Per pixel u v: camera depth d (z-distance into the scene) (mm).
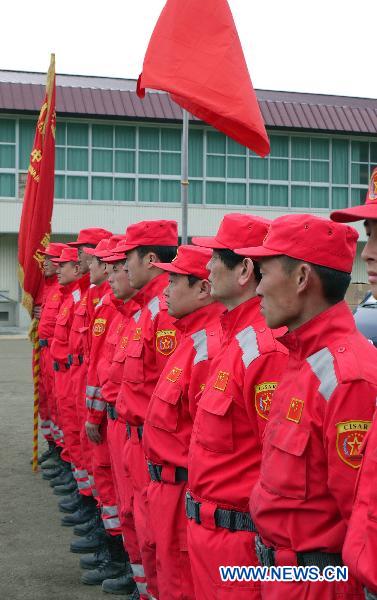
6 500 6664
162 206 27109
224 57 3918
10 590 4742
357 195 28500
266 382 2664
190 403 3279
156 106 26406
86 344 5770
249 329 2840
